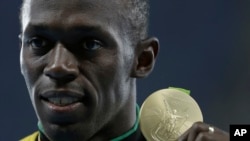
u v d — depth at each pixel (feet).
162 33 55.31
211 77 54.13
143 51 20.04
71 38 17.70
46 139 19.54
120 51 18.47
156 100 20.52
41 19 17.75
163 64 53.57
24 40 18.30
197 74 53.93
